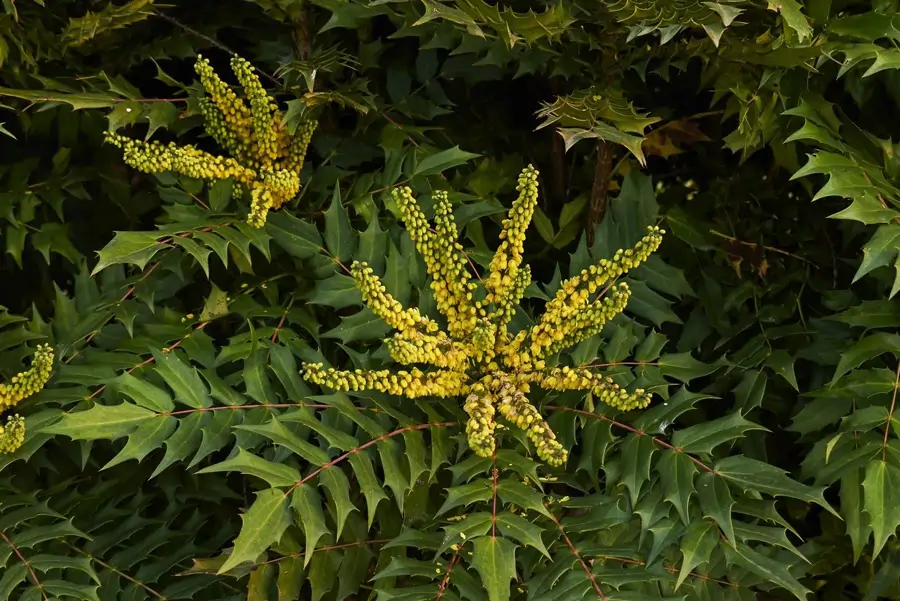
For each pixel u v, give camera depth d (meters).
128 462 1.70
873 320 1.61
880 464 1.56
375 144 1.79
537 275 1.86
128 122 1.69
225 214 1.65
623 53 1.71
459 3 1.60
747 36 1.65
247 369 1.57
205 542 1.69
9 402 1.58
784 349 1.70
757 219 1.79
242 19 1.85
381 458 1.51
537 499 1.48
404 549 1.58
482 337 1.51
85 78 1.73
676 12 1.56
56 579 1.56
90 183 1.91
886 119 1.73
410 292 1.62
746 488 1.50
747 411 1.66
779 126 1.70
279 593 1.56
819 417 1.63
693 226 1.75
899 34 1.61
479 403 1.52
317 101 1.67
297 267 1.72
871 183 1.58
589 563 1.51
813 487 1.51
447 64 1.79
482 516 1.47
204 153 1.65
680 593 1.60
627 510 1.55
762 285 1.75
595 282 1.54
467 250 1.70
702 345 1.76
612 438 1.55
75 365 1.62
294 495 1.47
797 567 1.66
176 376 1.55
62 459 1.71
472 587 1.49
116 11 1.74
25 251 1.91
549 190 1.89
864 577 1.73
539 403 1.58
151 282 1.69
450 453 1.54
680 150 1.81
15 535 1.57
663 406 1.56
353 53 1.84
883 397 1.60
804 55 1.61
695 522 1.51
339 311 1.77
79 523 1.65
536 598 1.48
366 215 1.69
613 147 1.75
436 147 1.77
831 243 1.77
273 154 1.68
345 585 1.58
